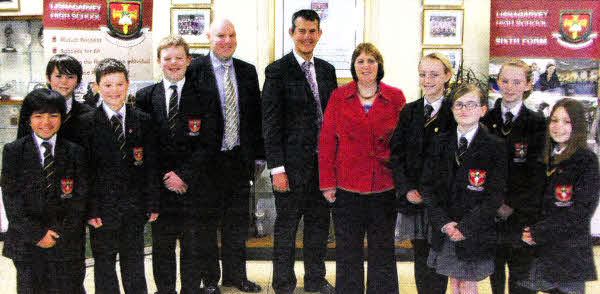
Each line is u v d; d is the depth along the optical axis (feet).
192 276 9.13
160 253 9.05
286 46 12.87
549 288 7.09
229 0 12.91
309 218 9.48
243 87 9.49
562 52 9.59
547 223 6.84
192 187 9.02
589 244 6.89
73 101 8.30
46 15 11.34
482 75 12.78
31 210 7.43
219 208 9.43
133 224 8.23
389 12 12.84
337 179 8.30
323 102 9.14
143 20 11.68
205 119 9.03
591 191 6.65
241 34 12.93
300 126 8.93
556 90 9.53
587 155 6.69
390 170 8.10
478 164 7.05
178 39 8.84
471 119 7.07
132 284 8.30
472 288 7.37
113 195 7.96
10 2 13.48
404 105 8.07
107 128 7.95
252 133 9.66
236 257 9.84
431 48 12.89
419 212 7.90
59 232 7.57
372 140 8.07
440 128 7.54
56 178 7.47
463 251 7.17
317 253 9.56
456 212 7.21
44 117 7.30
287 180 8.91
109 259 8.09
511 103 7.48
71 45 11.41
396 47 12.91
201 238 9.32
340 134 8.25
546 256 7.03
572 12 9.53
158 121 8.82
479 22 12.78
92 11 11.43
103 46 11.50
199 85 9.05
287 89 8.93
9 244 7.47
